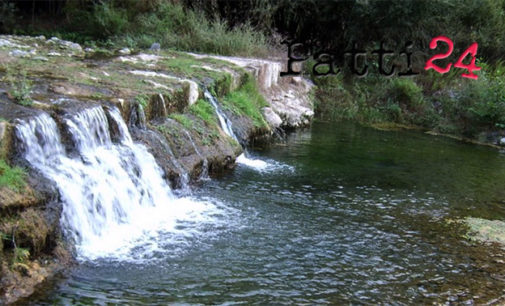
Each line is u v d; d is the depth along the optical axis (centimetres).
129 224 577
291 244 571
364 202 745
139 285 452
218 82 991
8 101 575
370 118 1532
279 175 840
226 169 839
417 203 765
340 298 466
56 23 1677
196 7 1619
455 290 498
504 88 1495
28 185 472
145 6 1591
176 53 1233
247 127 997
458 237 639
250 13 1662
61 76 767
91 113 605
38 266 443
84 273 460
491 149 1280
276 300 452
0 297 397
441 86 1673
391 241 607
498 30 1839
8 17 1595
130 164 627
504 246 621
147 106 733
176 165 715
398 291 488
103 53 1107
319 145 1117
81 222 514
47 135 535
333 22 1766
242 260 521
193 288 457
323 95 1589
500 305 475
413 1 1647
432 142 1301
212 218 625
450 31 1811
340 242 590
